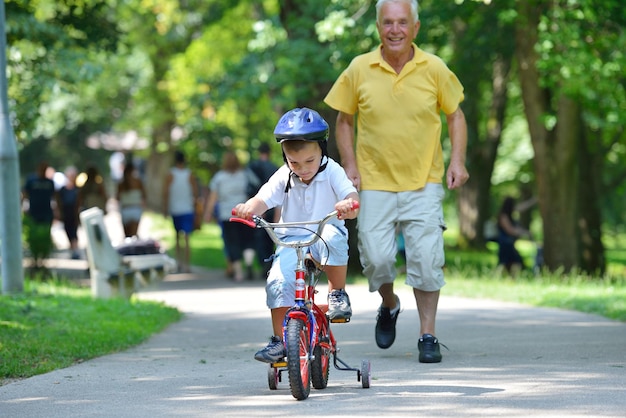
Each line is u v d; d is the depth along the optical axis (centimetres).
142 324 3253
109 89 13375
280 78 5591
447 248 10000
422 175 2438
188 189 6241
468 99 7750
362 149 2467
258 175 5403
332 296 1984
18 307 3234
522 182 12081
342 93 2494
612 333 2864
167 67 12900
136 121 13850
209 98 7006
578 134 5812
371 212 2452
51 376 2222
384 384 2044
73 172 7231
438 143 2467
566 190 5800
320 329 1969
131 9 12175
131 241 4269
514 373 2139
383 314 2553
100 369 2341
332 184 1966
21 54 5019
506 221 6406
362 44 5559
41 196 6719
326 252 1966
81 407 1830
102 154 16125
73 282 5119
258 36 6131
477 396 1862
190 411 1769
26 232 5566
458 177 2456
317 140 1911
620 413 1667
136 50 12788
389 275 2467
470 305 3812
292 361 1819
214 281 5503
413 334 2986
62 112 13775
